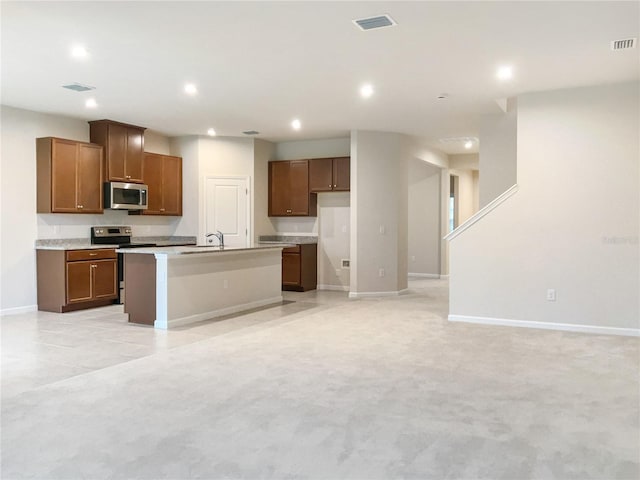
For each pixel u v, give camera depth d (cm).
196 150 857
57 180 670
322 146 905
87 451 264
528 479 236
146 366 420
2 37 407
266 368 414
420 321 614
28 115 668
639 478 237
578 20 375
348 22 378
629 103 535
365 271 821
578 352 466
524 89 562
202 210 859
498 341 509
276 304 744
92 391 359
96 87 559
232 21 375
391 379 385
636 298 537
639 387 366
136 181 773
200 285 617
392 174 830
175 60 466
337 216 912
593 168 551
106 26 385
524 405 331
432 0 340
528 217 580
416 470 244
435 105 642
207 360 438
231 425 298
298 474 240
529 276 581
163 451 264
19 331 554
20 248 662
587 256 555
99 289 698
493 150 692
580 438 281
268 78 524
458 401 338
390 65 480
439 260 1128
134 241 811
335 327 578
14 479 235
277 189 928
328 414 315
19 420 306
